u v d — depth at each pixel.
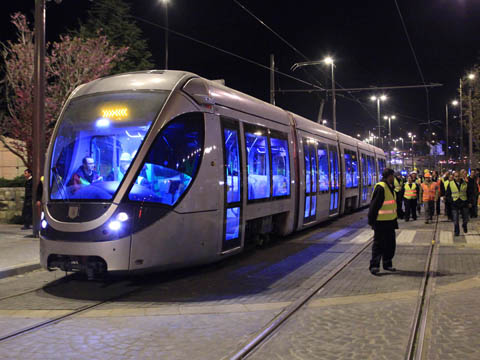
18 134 16.59
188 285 7.76
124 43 22.42
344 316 5.93
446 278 8.03
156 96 7.81
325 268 8.99
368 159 23.11
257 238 10.73
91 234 6.98
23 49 16.22
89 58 16.98
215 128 8.61
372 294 7.03
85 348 4.91
